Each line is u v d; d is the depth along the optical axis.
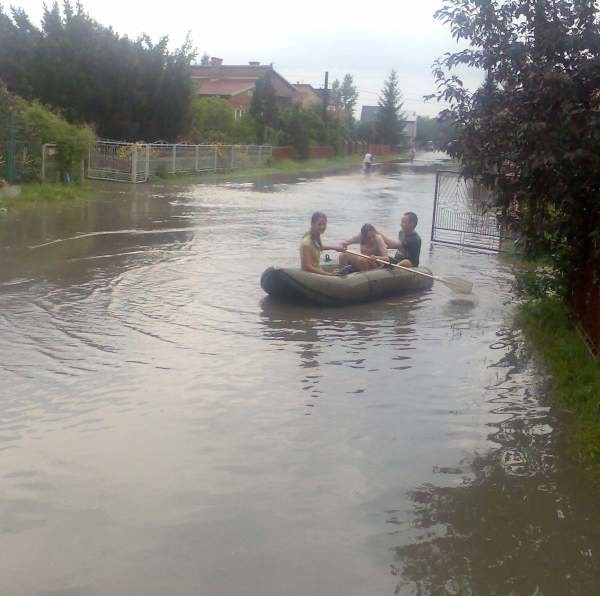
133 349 8.04
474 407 6.57
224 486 5.05
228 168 40.72
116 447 5.61
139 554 4.22
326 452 5.62
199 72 69.88
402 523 4.62
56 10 35.38
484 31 7.61
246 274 12.34
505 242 15.66
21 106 25.30
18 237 15.64
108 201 23.84
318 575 4.06
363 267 11.52
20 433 5.82
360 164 60.62
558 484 5.16
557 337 8.46
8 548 4.26
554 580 4.07
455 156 8.09
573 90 6.94
